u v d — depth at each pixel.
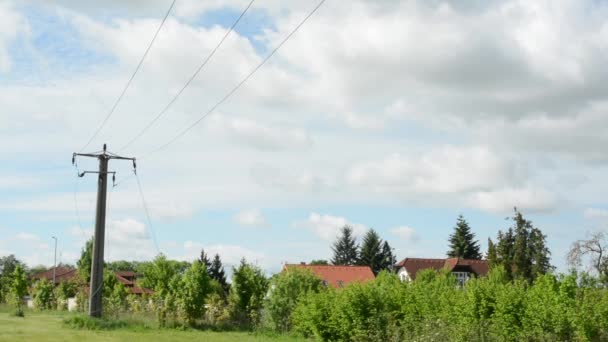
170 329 43.47
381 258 117.31
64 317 50.91
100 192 45.66
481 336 25.11
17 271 67.19
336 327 32.94
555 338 23.41
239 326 46.28
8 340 31.06
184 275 46.47
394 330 29.03
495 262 61.22
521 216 60.50
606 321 22.69
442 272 51.16
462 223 110.62
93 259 45.19
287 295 44.44
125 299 60.31
